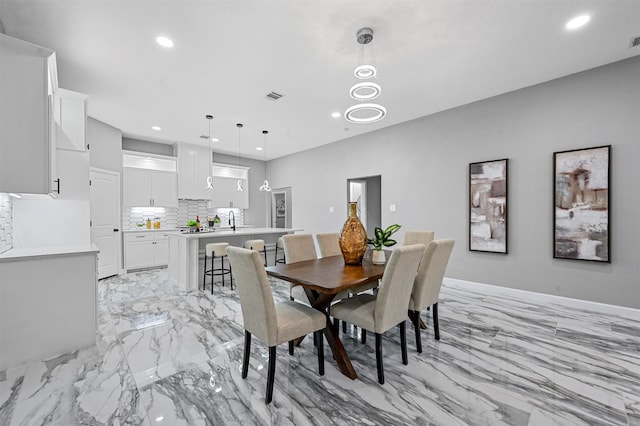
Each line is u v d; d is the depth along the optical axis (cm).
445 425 153
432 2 217
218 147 682
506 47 278
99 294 398
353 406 169
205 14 228
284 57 291
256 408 167
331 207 644
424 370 207
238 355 229
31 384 190
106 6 219
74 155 324
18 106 208
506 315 313
